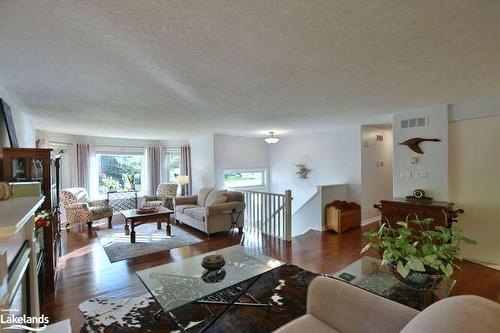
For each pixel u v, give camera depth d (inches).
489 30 62.6
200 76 92.0
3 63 78.5
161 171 303.0
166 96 117.0
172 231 204.7
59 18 55.0
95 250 158.4
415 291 72.1
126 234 194.2
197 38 65.1
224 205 192.1
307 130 237.9
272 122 190.7
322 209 206.7
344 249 159.0
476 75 94.0
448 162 142.1
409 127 155.1
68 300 99.6
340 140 227.1
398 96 122.1
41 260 99.7
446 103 138.3
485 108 129.5
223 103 131.3
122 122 182.9
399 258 66.9
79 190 231.8
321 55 76.0
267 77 94.0
